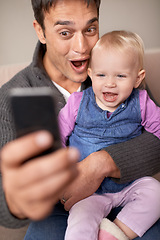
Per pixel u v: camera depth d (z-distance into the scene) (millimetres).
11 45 1874
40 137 334
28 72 1029
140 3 1831
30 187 348
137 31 1907
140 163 887
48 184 344
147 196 865
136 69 929
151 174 934
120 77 900
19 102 359
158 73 1335
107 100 920
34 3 909
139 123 986
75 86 1114
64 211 904
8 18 1801
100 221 835
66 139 1007
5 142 822
